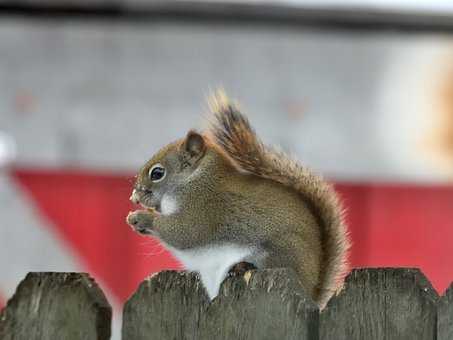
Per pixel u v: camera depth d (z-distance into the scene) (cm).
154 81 1922
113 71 1922
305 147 1905
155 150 1902
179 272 1035
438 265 1870
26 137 1894
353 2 1944
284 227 1170
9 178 1883
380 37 1933
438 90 1916
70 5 1923
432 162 1900
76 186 1889
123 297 1869
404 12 1934
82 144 1898
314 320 958
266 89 1919
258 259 1178
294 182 1195
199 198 1226
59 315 1035
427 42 1928
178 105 1917
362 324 952
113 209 1884
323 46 1934
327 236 1178
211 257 1220
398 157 1903
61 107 1905
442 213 1883
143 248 1877
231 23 1938
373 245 1875
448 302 929
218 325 998
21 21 1919
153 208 1276
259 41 1933
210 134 1221
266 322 975
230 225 1199
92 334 1023
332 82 1925
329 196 1186
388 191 1889
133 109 1914
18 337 1041
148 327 1029
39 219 1880
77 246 1880
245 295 988
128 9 1930
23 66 1912
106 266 1873
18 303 1045
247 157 1198
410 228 1881
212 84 1919
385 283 950
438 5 1952
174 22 1934
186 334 1014
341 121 1912
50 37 1922
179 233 1227
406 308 941
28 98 1903
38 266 1875
